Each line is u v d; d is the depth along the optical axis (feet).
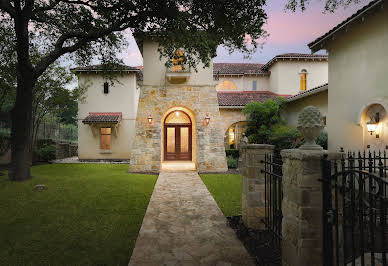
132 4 22.44
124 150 60.90
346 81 28.25
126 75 61.57
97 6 25.82
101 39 34.53
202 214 17.78
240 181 31.83
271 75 65.21
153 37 42.32
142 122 42.50
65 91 49.03
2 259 10.84
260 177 14.98
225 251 11.89
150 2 21.13
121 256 11.33
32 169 42.80
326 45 31.65
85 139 60.29
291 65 60.90
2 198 22.11
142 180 32.30
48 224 15.43
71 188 26.61
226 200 21.84
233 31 22.61
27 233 13.93
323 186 7.96
